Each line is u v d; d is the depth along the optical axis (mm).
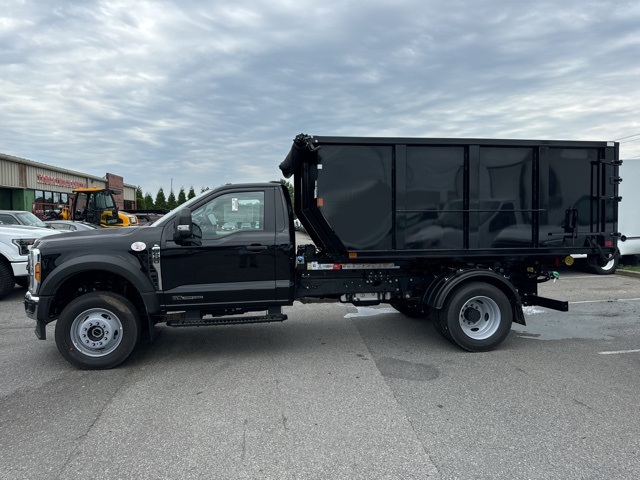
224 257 5402
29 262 5402
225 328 7016
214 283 5402
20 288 10828
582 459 3195
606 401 4184
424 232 5754
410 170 5680
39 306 5059
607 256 6223
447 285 5660
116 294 5262
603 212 6137
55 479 3002
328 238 5703
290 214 5641
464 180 5809
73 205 19797
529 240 5988
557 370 5031
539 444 3406
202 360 5484
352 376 4883
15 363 5410
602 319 7441
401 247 5719
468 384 4625
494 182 5852
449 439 3494
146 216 26328
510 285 5848
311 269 5820
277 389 4527
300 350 5852
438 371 5023
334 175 5551
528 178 5941
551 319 7469
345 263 5863
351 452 3312
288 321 7453
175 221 5281
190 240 5309
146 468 3125
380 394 4379
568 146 5973
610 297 9289
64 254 5117
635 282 11156
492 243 5898
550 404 4121
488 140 5742
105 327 5152
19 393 4496
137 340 5238
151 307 5230
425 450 3332
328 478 2990
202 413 3988
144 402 4242
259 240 5465
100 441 3508
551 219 6012
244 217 5547
